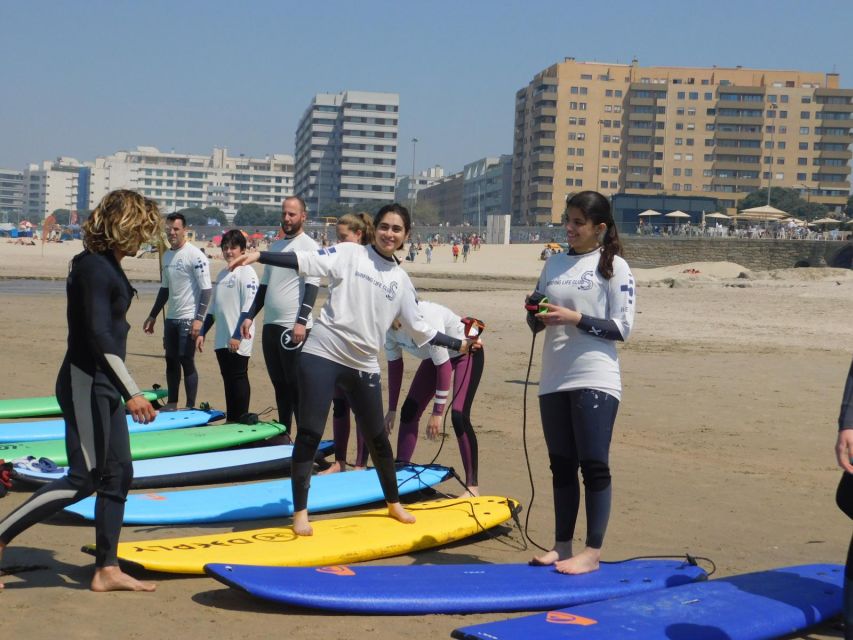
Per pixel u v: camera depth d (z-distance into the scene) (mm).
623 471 7527
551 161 135750
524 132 145875
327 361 4949
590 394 4637
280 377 7898
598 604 4141
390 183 195375
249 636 3811
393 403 6695
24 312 21047
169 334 9242
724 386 12281
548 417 4789
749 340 18172
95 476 4184
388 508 5492
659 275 51531
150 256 57719
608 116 136125
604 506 4680
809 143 136125
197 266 9039
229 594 4336
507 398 11141
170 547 4688
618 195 90938
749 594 4332
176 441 7465
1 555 4234
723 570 5105
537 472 7449
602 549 5402
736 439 9008
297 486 5023
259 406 10258
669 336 18656
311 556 4695
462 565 4762
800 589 4430
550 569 4738
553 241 87125
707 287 36188
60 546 5004
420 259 69188
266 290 7836
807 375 13445
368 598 4117
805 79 139250
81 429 4164
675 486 7066
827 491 7094
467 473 6352
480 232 103438
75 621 3869
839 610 4242
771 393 11805
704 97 135250
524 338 17859
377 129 193750
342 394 6859
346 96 192000
